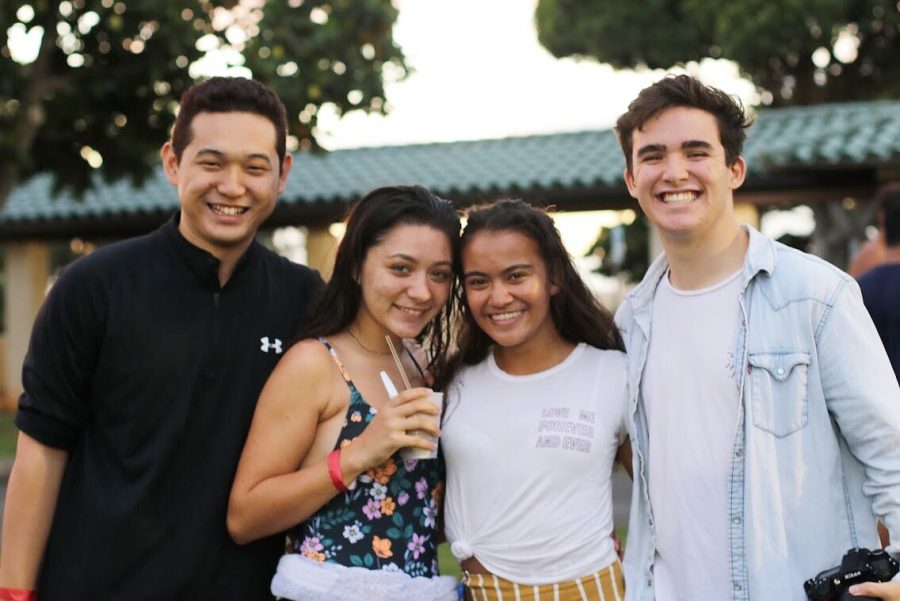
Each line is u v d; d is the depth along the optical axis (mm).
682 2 17297
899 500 2375
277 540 2703
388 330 2738
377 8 8945
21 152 8797
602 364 2785
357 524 2568
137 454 2523
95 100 9438
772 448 2484
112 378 2527
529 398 2742
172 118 9445
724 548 2506
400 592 2527
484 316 2740
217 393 2590
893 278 4223
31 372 2561
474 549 2693
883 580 2344
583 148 11555
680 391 2607
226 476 2582
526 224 2705
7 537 2564
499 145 12375
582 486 2672
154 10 8500
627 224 19250
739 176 2672
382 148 13180
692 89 2564
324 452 2619
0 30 8422
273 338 2699
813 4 15367
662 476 2615
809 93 17516
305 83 8555
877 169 9266
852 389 2436
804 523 2467
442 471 2799
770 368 2502
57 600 2531
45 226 14000
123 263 2578
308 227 12445
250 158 2568
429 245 2652
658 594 2607
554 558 2633
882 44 16922
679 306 2666
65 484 2598
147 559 2504
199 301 2600
